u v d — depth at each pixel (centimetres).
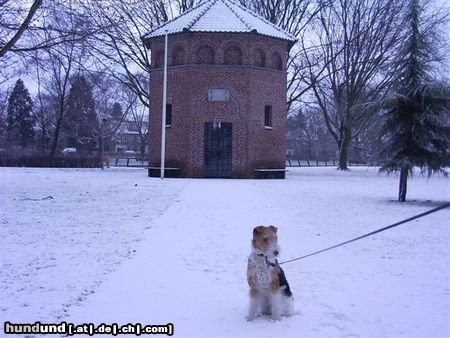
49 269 873
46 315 636
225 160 3584
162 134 3328
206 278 837
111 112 8869
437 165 2111
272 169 3700
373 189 2847
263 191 2459
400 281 835
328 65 5222
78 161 5738
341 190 2708
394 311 673
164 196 2105
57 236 1186
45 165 5450
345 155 5612
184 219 1473
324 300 716
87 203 1842
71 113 7025
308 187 2838
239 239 1180
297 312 657
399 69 2223
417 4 2189
